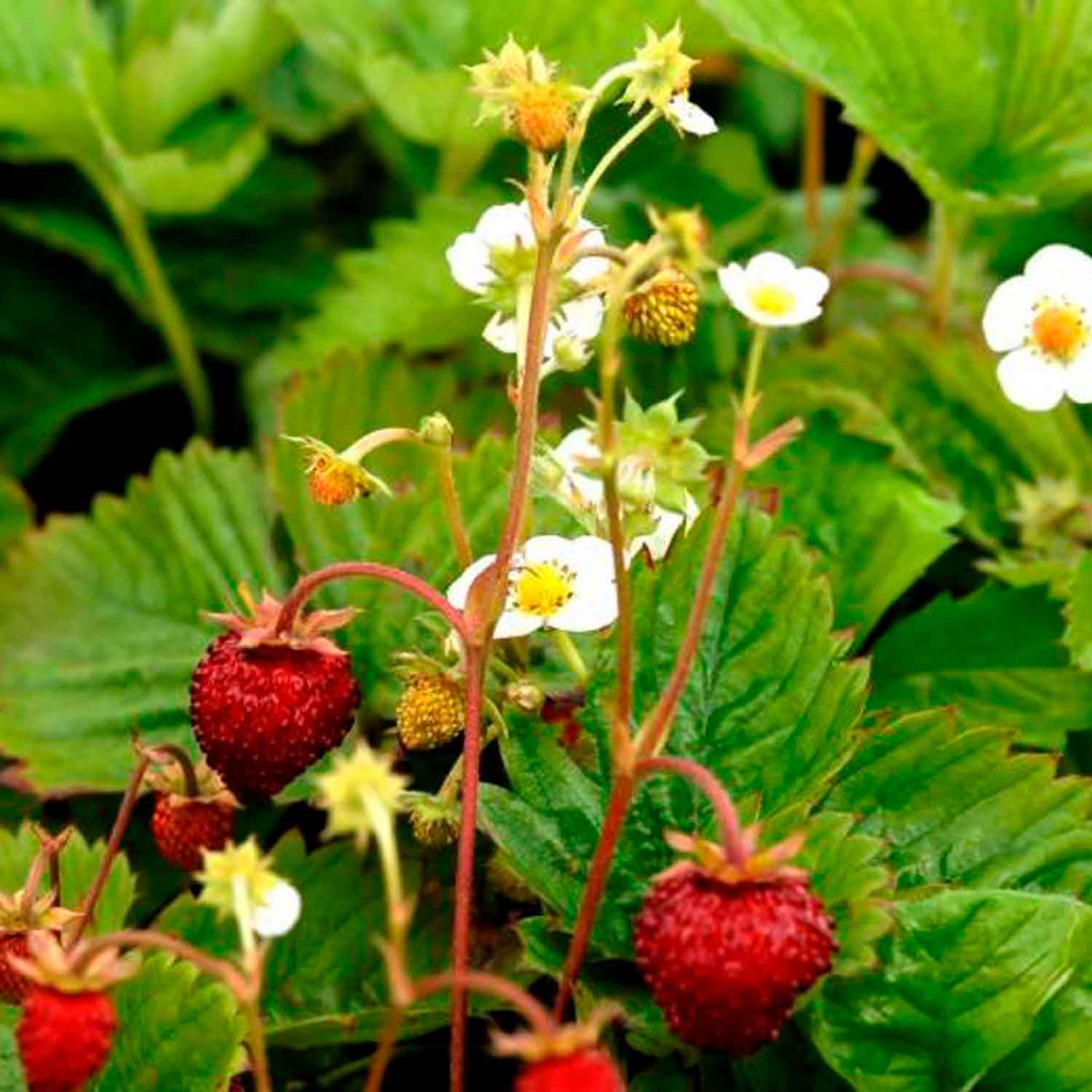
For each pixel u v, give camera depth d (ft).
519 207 1.05
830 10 1.26
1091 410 1.35
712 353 1.34
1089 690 1.20
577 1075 0.83
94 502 1.31
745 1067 1.02
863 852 0.98
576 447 1.10
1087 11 1.27
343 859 1.09
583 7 1.37
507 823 1.01
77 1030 0.87
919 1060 0.98
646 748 0.92
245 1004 0.88
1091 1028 1.00
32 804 1.22
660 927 0.89
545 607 1.01
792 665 1.05
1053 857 1.04
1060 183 1.28
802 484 1.25
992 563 1.24
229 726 0.98
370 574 0.97
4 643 1.26
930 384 1.33
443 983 0.85
